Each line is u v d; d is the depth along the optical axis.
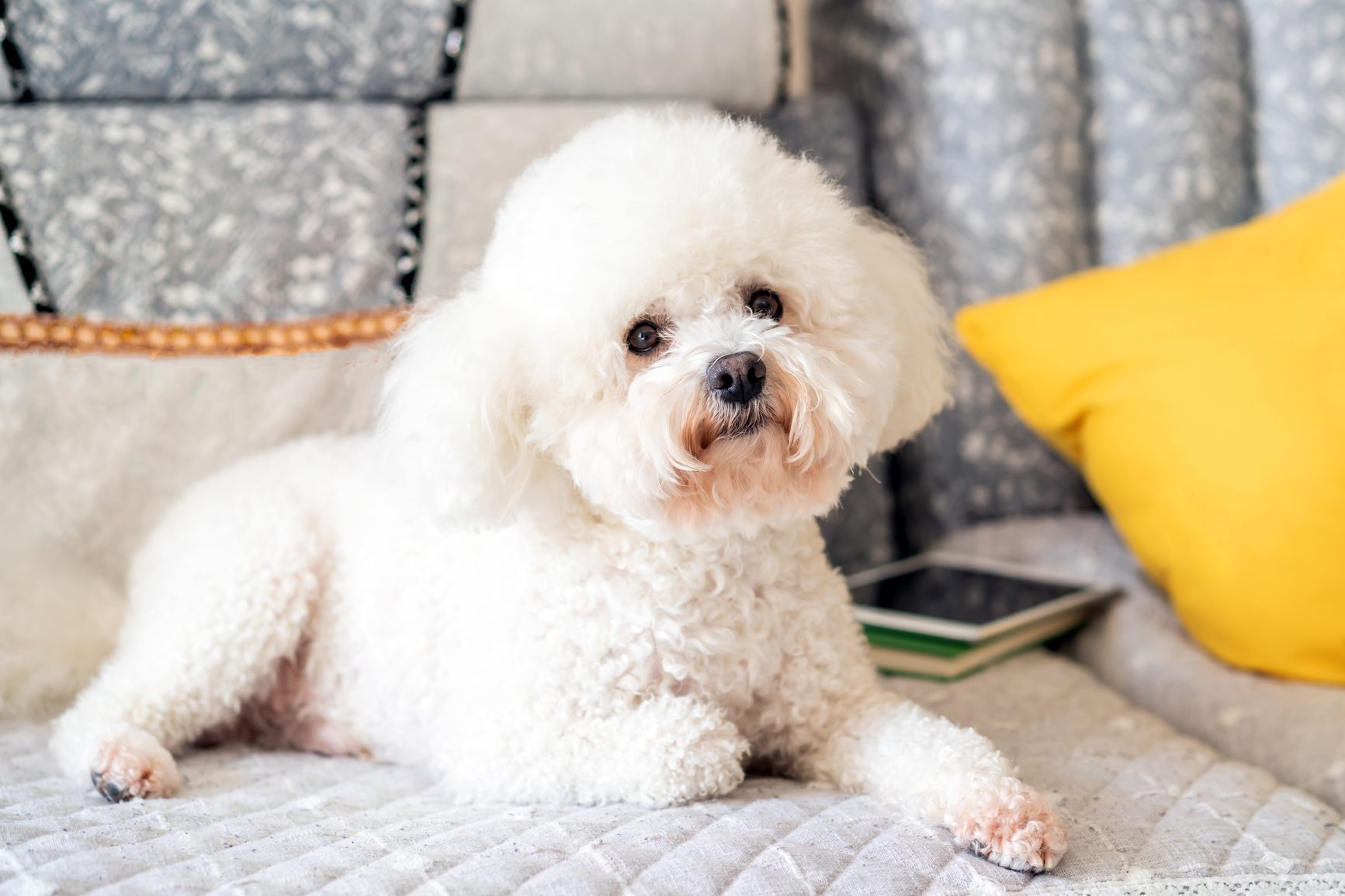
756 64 1.95
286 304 1.59
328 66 1.67
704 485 1.06
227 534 1.29
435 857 0.91
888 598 1.74
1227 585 1.52
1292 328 1.57
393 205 1.64
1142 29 2.08
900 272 1.29
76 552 1.49
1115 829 1.03
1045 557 1.97
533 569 1.11
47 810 1.05
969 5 2.04
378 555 1.26
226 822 1.01
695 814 1.00
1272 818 1.10
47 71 1.55
